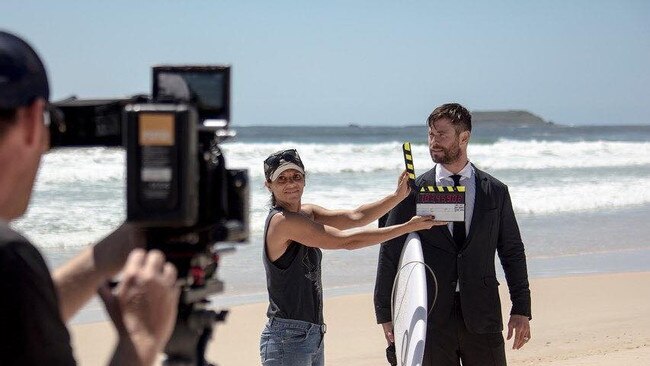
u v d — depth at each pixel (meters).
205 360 1.74
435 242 4.62
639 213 18.98
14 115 1.24
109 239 1.58
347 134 82.44
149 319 1.31
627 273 11.94
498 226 4.73
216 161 1.63
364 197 21.59
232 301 10.24
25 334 1.14
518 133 97.88
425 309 4.12
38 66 1.29
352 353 8.17
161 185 1.40
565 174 29.33
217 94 1.71
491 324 4.58
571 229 16.50
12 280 1.14
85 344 8.41
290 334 4.32
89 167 24.17
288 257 4.27
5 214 1.29
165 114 1.40
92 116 1.63
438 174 4.71
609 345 8.11
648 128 118.31
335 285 11.34
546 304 10.15
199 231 1.54
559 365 7.17
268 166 4.27
